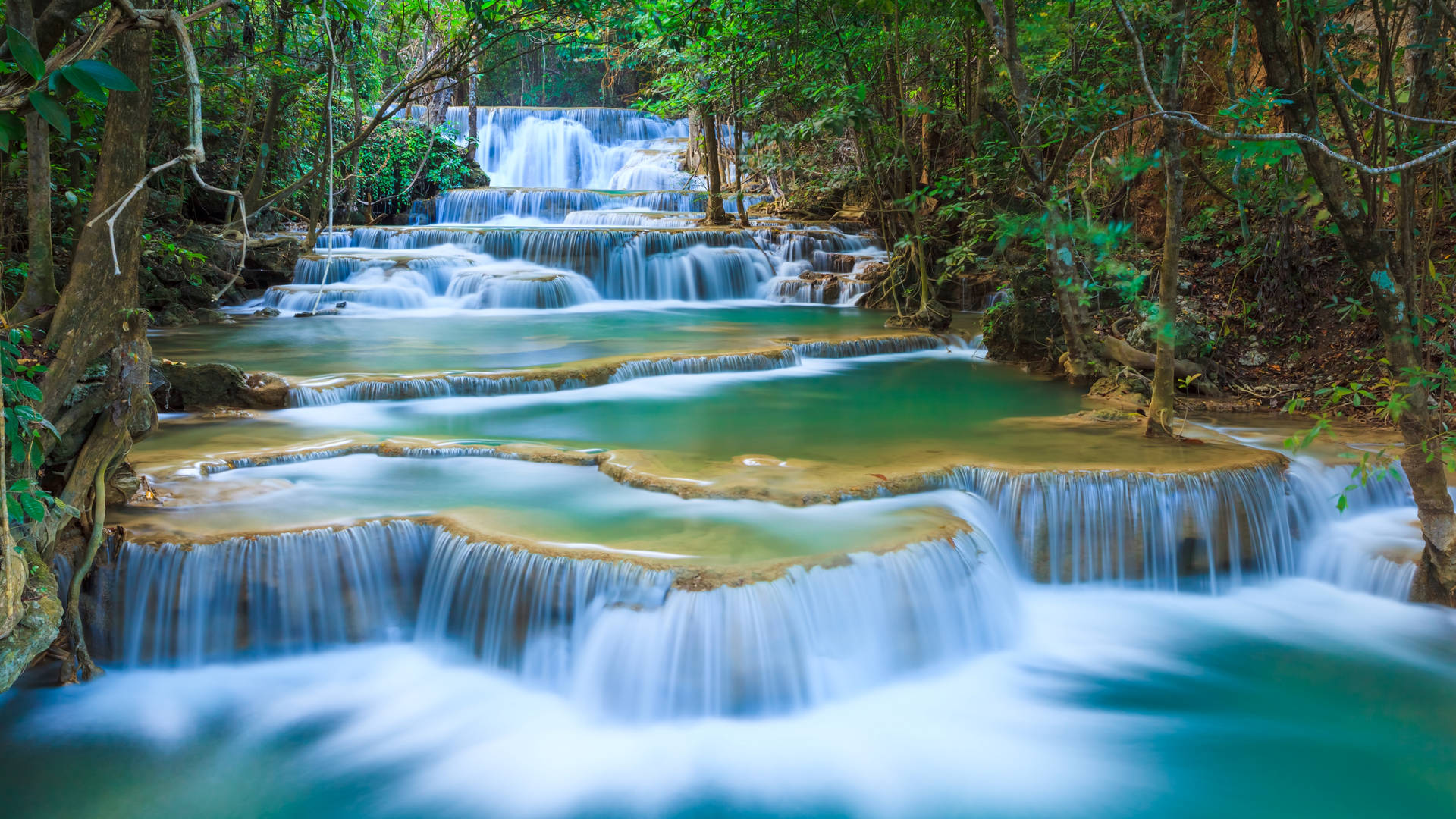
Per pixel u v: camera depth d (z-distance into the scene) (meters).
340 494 6.16
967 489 6.57
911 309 15.98
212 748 4.74
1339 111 4.71
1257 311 10.33
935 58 13.65
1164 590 6.40
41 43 3.86
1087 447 7.27
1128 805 4.39
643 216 22.53
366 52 14.15
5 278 8.24
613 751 4.67
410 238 18.81
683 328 13.85
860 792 4.45
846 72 13.47
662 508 5.89
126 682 5.15
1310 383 9.34
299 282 16.78
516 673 5.15
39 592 4.06
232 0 3.49
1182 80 10.76
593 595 4.92
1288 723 5.00
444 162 27.02
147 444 7.26
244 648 5.32
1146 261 11.27
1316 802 4.41
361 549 5.49
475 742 4.79
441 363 10.46
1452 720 5.01
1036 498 6.36
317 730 4.88
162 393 8.51
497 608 5.19
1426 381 5.51
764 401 9.37
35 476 4.32
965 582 5.52
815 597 4.92
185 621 5.22
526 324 14.40
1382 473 6.14
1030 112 8.91
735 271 18.41
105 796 4.41
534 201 25.64
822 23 13.09
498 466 6.88
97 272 4.55
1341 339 9.61
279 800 4.41
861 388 10.15
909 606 5.23
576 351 11.44
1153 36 9.46
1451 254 8.73
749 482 6.25
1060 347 11.19
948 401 9.41
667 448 7.32
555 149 32.19
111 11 3.14
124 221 4.59
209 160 17.20
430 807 4.38
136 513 5.64
